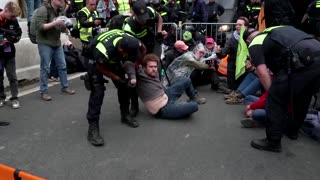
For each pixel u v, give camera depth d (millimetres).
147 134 4270
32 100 5691
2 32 4938
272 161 3574
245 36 4891
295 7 5961
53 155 3754
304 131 4270
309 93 3652
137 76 4648
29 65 7035
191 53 5691
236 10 9922
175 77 5559
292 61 3385
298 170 3402
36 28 5473
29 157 3713
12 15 4887
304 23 5957
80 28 6273
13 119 4824
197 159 3627
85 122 4707
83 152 3814
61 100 5684
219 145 3949
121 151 3828
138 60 4551
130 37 3709
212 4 9102
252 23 7996
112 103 5508
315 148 3873
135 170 3422
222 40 7398
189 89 5258
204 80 6320
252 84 5359
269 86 3619
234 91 5629
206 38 6602
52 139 4164
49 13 5512
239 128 4445
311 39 3514
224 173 3350
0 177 2875
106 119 4789
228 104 5422
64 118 4859
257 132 4309
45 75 5641
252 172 3363
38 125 4605
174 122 4660
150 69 4668
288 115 3922
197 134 4262
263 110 4340
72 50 7723
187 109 4652
